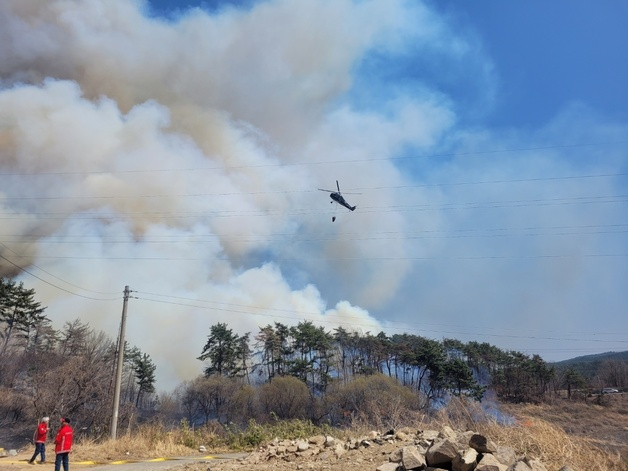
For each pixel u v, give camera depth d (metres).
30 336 64.81
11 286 64.38
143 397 71.06
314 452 12.05
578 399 43.00
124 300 33.12
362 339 76.25
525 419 10.96
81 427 38.41
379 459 10.24
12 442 38.78
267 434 27.03
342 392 55.81
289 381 61.06
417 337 73.44
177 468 14.08
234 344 76.56
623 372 55.09
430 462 7.96
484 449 7.82
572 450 9.04
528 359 60.78
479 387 55.09
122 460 21.47
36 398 38.53
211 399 63.97
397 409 18.08
